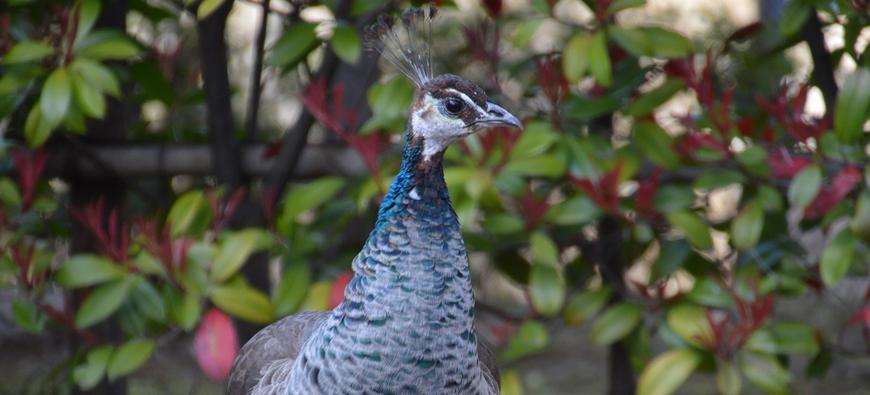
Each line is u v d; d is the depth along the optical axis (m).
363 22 7.43
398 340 4.95
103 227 8.18
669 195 7.11
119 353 6.86
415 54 5.52
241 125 12.16
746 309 6.68
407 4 7.23
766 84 9.09
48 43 7.06
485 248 7.57
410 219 5.00
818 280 7.30
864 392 10.55
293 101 12.77
